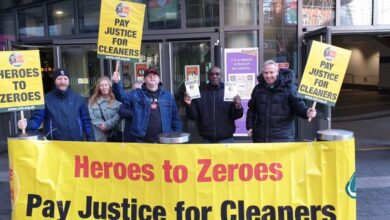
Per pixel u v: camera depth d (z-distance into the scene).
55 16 9.79
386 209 5.18
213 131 4.92
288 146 3.45
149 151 3.48
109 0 4.59
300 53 8.67
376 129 11.26
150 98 4.52
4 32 10.61
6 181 6.65
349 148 3.41
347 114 14.63
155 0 8.88
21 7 10.20
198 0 8.70
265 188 3.46
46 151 3.55
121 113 4.56
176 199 3.48
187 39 8.76
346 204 3.42
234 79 8.61
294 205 3.46
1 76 3.75
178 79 8.88
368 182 6.30
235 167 3.46
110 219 3.56
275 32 8.66
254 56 8.55
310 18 8.70
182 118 8.88
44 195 3.55
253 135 4.66
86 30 9.49
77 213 3.56
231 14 8.64
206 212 3.48
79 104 4.63
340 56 3.87
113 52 4.64
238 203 3.47
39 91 3.85
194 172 3.46
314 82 3.89
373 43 23.53
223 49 8.61
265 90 4.54
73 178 3.56
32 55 3.82
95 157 3.54
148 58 8.95
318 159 3.44
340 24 8.75
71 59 9.00
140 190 3.52
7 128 8.91
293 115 4.56
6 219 5.08
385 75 23.31
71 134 4.52
